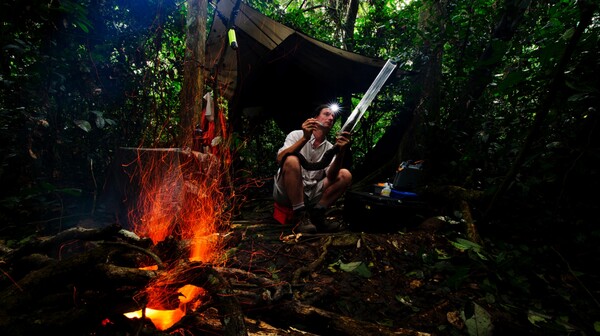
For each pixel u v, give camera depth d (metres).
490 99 4.20
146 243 1.58
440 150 4.09
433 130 4.13
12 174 2.70
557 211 2.77
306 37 4.76
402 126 5.23
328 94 6.07
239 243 2.60
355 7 7.94
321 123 3.26
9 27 2.73
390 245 2.67
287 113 6.48
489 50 3.96
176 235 2.35
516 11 3.83
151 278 1.26
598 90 2.15
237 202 4.33
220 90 5.49
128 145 4.12
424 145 4.21
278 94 6.14
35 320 1.11
